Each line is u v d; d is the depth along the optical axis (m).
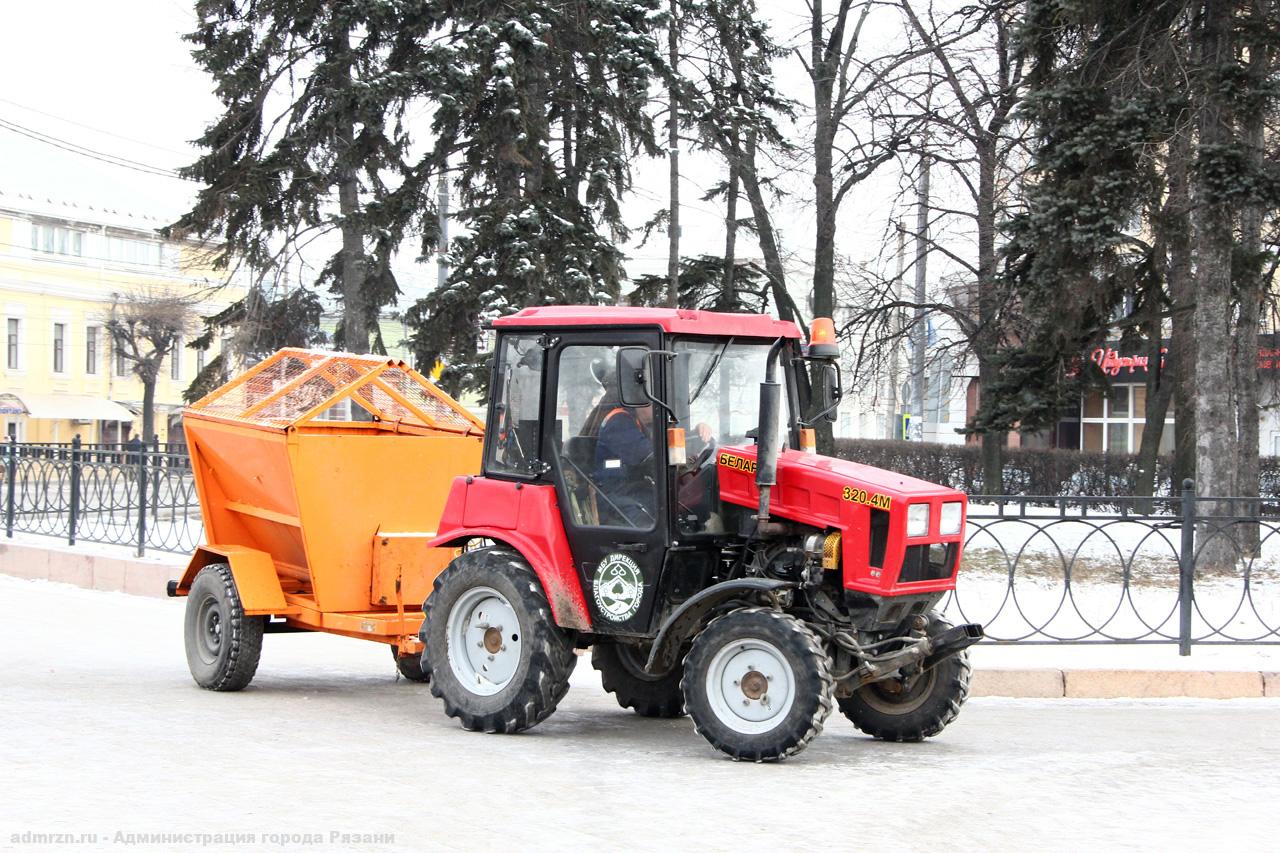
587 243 22.69
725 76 24.55
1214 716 9.49
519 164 22.02
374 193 23.34
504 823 5.87
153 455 15.87
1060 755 7.86
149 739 7.58
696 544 7.79
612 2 22.28
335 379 10.03
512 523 8.32
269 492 9.63
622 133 23.05
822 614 7.64
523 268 21.33
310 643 13.03
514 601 8.11
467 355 22.09
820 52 25.64
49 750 7.16
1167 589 11.62
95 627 12.95
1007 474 34.91
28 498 18.02
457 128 22.56
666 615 7.88
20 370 49.78
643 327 7.91
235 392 10.48
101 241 53.22
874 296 26.66
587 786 6.68
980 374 25.61
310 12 23.25
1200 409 16.84
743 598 7.75
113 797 6.13
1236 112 15.92
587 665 11.59
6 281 49.16
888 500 7.38
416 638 9.35
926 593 7.65
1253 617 12.02
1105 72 17.42
